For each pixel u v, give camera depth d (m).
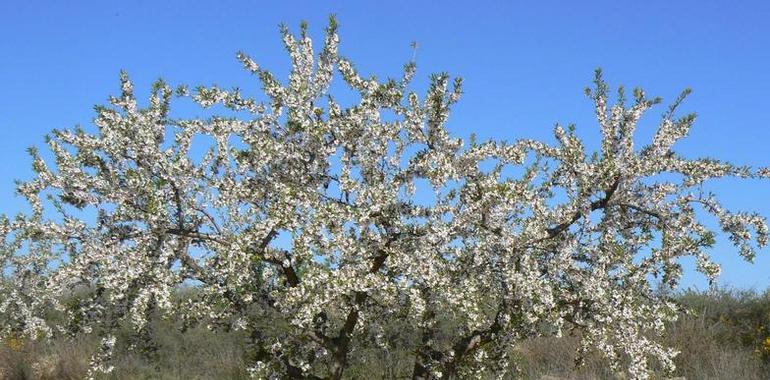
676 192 6.89
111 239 6.24
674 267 6.77
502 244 6.33
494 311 7.20
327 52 6.73
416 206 6.42
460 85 6.46
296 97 6.55
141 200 6.40
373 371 9.46
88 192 6.35
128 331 13.66
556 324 6.50
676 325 13.56
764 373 12.06
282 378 6.97
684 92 6.79
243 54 6.78
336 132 6.44
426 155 6.28
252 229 6.02
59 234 6.19
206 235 6.37
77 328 6.79
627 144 6.71
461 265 6.52
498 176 6.45
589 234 6.95
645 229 7.11
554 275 6.78
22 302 11.07
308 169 6.71
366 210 6.08
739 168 6.66
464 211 6.23
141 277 6.20
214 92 6.66
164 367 14.05
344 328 6.86
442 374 7.28
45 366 13.39
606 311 6.68
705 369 12.00
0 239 6.46
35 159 6.27
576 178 6.77
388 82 6.51
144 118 6.25
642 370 6.69
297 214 6.06
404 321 6.84
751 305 14.71
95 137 6.37
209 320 7.03
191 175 6.38
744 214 6.63
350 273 5.86
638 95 6.74
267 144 6.41
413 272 6.08
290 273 6.54
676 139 6.75
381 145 6.46
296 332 6.41
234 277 6.03
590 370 11.69
